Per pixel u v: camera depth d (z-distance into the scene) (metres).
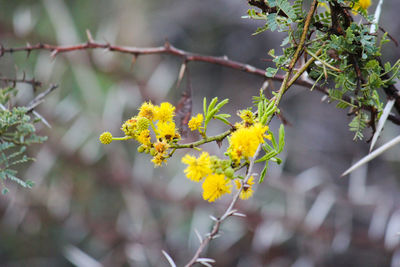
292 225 1.46
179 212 1.58
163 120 0.76
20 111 0.81
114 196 1.69
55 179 1.56
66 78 1.59
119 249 1.58
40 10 1.57
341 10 0.77
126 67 1.68
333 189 1.49
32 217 1.57
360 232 1.45
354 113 0.79
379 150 0.78
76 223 1.61
